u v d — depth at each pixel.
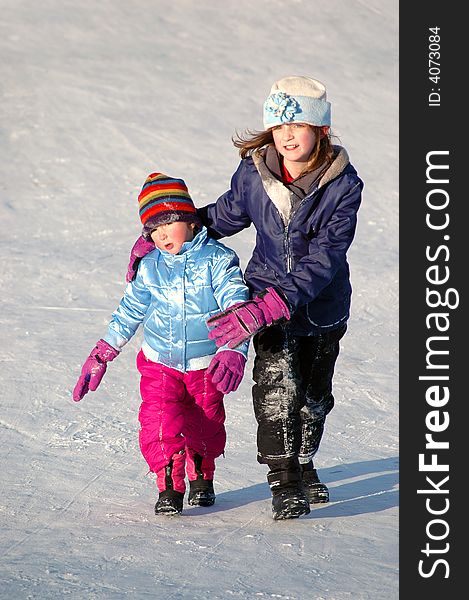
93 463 13.88
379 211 29.00
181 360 11.87
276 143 11.19
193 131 36.03
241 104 38.97
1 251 26.06
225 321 10.88
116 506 12.09
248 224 12.19
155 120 36.81
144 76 40.84
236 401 16.86
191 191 31.20
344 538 10.69
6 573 9.55
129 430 15.37
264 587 9.12
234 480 13.38
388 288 23.02
